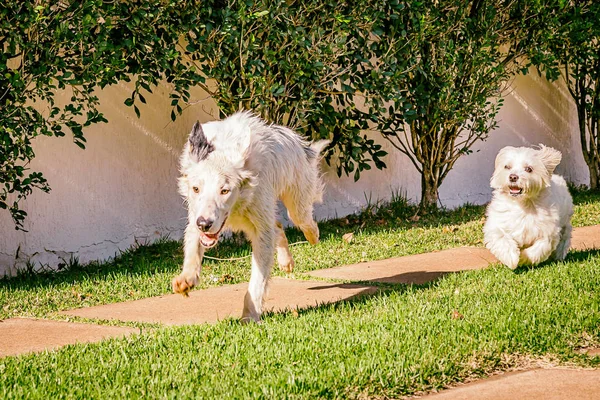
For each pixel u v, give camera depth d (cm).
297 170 768
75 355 557
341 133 1176
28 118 854
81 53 904
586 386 484
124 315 723
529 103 1595
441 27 1211
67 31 846
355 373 492
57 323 698
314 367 507
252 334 591
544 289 719
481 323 601
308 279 856
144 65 928
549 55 1356
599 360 531
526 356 545
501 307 650
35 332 667
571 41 1365
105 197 1044
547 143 1639
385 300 707
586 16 1374
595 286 725
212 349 558
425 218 1284
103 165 1039
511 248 813
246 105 1049
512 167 802
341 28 1044
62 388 484
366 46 1105
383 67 1141
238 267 939
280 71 1060
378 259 973
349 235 1090
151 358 540
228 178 624
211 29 951
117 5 893
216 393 471
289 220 1231
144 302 777
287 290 804
